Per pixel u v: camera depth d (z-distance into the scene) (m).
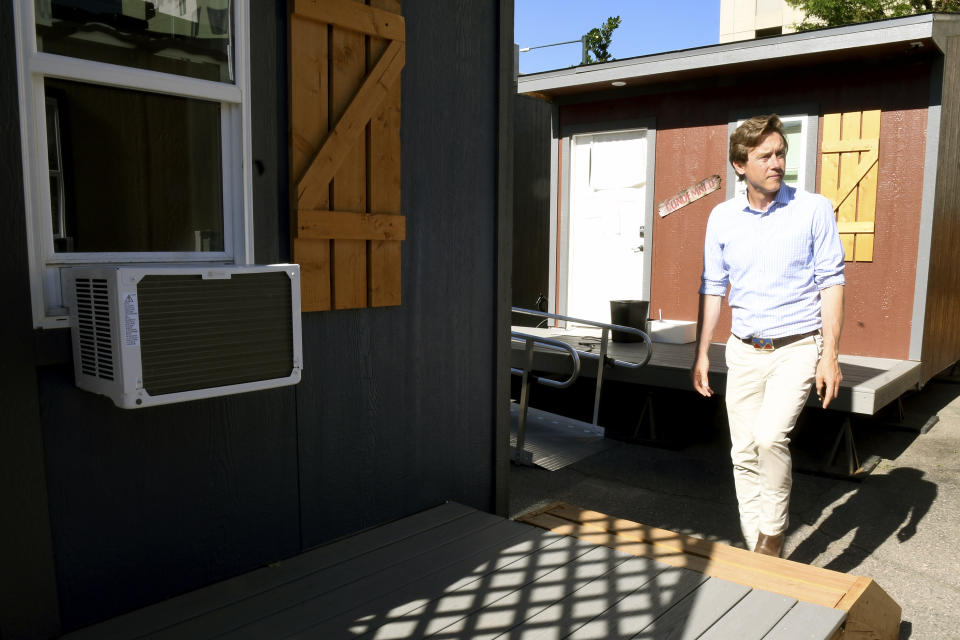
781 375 3.12
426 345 3.12
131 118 2.20
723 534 4.00
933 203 6.17
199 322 1.96
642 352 6.46
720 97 7.20
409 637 2.08
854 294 6.66
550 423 6.02
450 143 3.13
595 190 8.21
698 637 2.10
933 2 13.38
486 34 3.25
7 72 1.85
